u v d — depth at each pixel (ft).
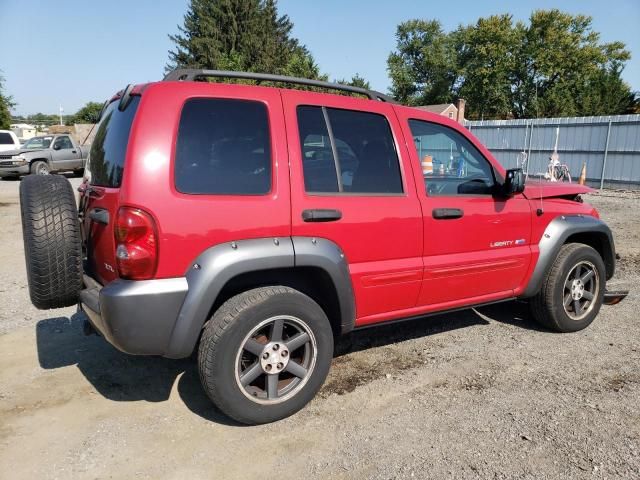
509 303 17.60
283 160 9.88
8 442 9.37
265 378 9.94
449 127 12.57
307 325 10.02
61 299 9.97
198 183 9.06
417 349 13.58
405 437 9.54
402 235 11.24
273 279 10.37
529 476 8.43
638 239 29.04
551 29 186.39
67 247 9.76
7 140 64.23
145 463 8.82
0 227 31.68
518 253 13.33
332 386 11.53
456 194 12.30
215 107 9.45
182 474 8.54
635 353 13.29
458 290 12.48
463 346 13.78
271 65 146.72
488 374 12.09
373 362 12.79
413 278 11.53
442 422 10.03
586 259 14.58
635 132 57.98
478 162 12.93
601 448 9.18
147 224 8.57
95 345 13.73
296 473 8.57
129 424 10.00
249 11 147.95
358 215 10.60
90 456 8.99
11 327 14.98
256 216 9.45
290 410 10.05
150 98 8.96
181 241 8.82
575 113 158.71
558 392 11.20
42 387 11.43
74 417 10.23
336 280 10.31
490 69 198.39
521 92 196.13
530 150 69.72
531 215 13.55
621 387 11.43
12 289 18.76
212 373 9.20
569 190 14.74
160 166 8.73
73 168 65.57
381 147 11.33
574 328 14.73
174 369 12.40
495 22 195.00
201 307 8.95
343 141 10.81
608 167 61.16
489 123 74.64
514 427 9.84
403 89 255.91
